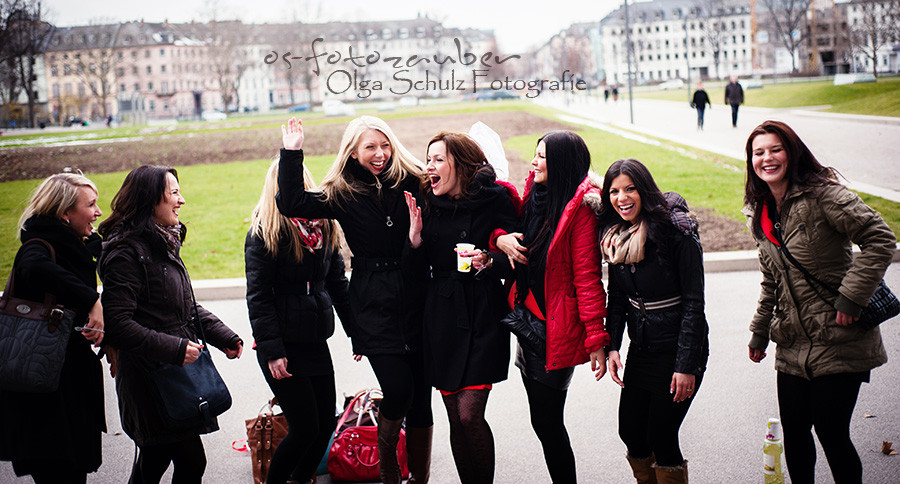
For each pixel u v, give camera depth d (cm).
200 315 434
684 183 1608
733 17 14038
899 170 1595
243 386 658
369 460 456
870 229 357
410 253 412
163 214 404
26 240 371
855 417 517
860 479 369
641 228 373
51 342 359
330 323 437
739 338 715
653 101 5472
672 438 384
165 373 385
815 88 4319
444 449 518
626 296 397
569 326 392
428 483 466
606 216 393
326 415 437
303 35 10725
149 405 391
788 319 382
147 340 376
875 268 353
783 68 10275
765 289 407
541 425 402
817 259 371
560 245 389
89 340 372
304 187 426
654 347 380
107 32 10581
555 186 394
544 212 403
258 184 1962
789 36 10169
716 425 528
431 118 4097
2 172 2433
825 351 369
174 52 12900
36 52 5984
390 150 425
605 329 400
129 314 380
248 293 420
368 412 484
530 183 425
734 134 2561
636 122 3353
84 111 12006
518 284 408
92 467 390
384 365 410
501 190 418
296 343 425
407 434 439
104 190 1972
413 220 402
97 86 12050
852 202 361
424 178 427
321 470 477
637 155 2092
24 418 367
